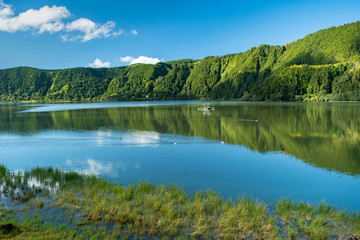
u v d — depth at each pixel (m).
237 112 81.81
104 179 18.23
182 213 12.32
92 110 101.69
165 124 53.62
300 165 23.33
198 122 56.53
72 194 14.37
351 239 10.28
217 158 25.66
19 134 41.50
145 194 14.66
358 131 42.38
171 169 21.88
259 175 20.38
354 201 15.47
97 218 11.63
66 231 10.52
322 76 172.50
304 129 45.25
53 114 83.12
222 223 11.45
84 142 34.19
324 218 12.06
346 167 22.66
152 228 10.95
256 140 35.53
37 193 14.75
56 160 25.11
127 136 38.72
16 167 22.67
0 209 12.48
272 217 12.23
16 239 9.70
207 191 15.62
